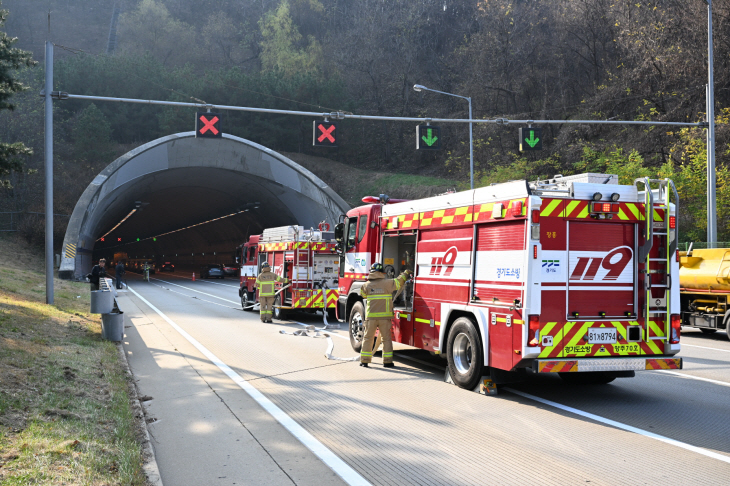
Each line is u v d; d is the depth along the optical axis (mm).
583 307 7316
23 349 8812
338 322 17453
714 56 33406
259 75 69562
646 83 38125
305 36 88688
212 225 77562
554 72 54125
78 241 39281
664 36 35500
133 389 8086
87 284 33750
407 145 72062
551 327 7145
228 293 33094
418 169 67500
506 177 39781
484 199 8047
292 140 67000
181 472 5020
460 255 8547
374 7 76750
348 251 12562
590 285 7371
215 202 64312
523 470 5020
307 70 77125
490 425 6441
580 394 8008
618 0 40688
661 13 36219
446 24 74688
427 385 8547
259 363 10352
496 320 7578
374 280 10164
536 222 7156
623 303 7520
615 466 5117
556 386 8547
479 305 7973
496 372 7930
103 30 107625
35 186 51750
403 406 7293
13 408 5941
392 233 10680
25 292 20719
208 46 94688
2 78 17594
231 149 47031
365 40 75375
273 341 13156
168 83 62406
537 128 18453
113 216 59719
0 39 17656
